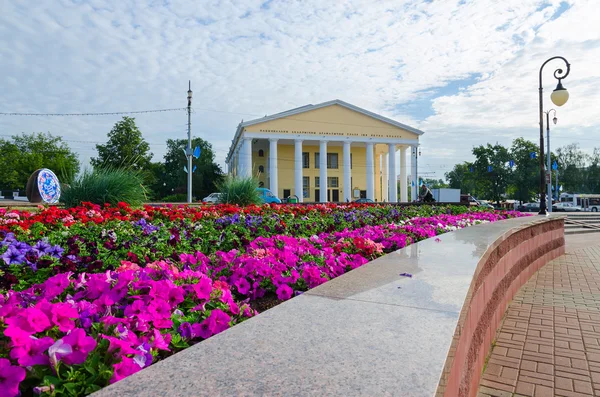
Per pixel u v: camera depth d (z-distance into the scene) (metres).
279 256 3.41
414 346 1.33
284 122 40.88
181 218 6.69
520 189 58.38
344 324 1.55
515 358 3.49
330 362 1.20
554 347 3.74
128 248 4.08
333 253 3.82
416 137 44.59
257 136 40.06
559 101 11.67
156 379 1.09
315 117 41.69
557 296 5.67
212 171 56.47
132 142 44.28
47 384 1.23
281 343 1.36
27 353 1.31
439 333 1.46
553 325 4.38
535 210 44.50
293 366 1.17
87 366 1.32
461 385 1.85
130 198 8.98
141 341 1.64
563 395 2.84
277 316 1.65
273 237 4.45
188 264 3.32
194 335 1.87
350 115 42.75
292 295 2.80
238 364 1.19
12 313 1.62
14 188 48.56
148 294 2.04
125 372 1.35
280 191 45.50
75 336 1.35
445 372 1.21
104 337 1.44
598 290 6.03
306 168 46.38
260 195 13.12
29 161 45.50
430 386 1.05
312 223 7.02
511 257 5.46
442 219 8.24
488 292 3.57
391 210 10.83
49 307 1.58
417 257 3.08
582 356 3.53
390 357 1.24
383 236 4.93
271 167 40.75
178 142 61.59
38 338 1.45
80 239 4.25
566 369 3.26
